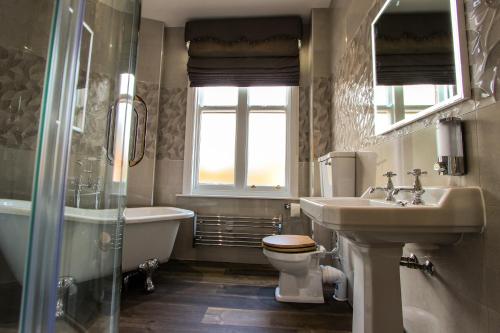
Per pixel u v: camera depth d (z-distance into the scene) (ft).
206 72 8.83
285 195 8.84
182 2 8.29
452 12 2.95
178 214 7.00
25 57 4.43
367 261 3.01
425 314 3.46
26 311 1.97
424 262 3.44
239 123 9.08
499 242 2.41
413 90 3.76
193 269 7.77
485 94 2.58
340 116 7.14
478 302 2.63
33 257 2.01
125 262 6.07
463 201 2.59
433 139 3.37
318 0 8.11
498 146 2.44
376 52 4.90
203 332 4.56
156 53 9.16
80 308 3.13
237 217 8.54
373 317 2.92
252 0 8.16
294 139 8.77
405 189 3.47
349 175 5.70
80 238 3.08
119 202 3.69
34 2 4.61
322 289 5.96
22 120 4.00
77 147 2.87
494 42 2.49
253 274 7.41
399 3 4.19
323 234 7.75
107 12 3.40
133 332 4.53
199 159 9.28
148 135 8.93
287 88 9.14
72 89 2.24
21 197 3.18
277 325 4.82
